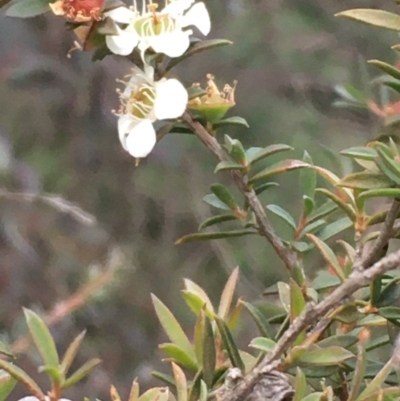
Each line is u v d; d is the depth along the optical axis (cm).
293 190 65
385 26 26
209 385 27
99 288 49
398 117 30
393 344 27
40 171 70
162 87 28
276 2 72
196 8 28
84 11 27
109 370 67
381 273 26
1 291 65
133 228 73
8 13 28
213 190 29
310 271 41
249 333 61
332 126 67
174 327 28
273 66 71
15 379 26
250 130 70
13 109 71
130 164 72
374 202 35
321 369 27
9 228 67
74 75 71
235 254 68
